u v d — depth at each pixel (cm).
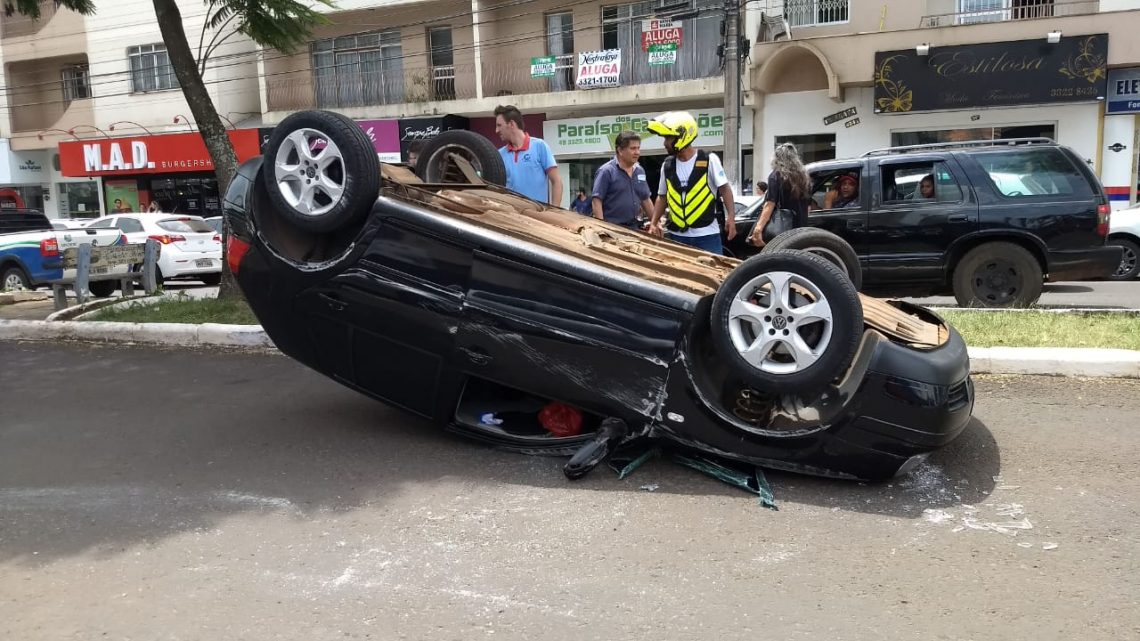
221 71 2614
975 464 436
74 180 3009
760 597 308
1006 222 815
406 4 2362
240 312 898
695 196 660
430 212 439
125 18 2720
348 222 442
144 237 1548
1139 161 1794
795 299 394
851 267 566
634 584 320
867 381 386
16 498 423
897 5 1966
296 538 368
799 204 772
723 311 392
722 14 1981
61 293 1011
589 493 408
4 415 586
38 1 1103
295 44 1072
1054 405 525
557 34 2303
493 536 365
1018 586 312
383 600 312
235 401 600
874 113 1916
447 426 478
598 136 2248
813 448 396
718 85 2053
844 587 315
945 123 1891
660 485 416
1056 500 390
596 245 457
